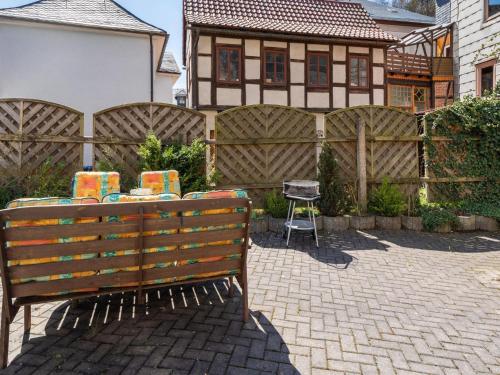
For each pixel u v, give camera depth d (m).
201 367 2.06
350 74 12.98
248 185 6.09
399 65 15.64
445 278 3.67
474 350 2.32
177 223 2.37
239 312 2.78
